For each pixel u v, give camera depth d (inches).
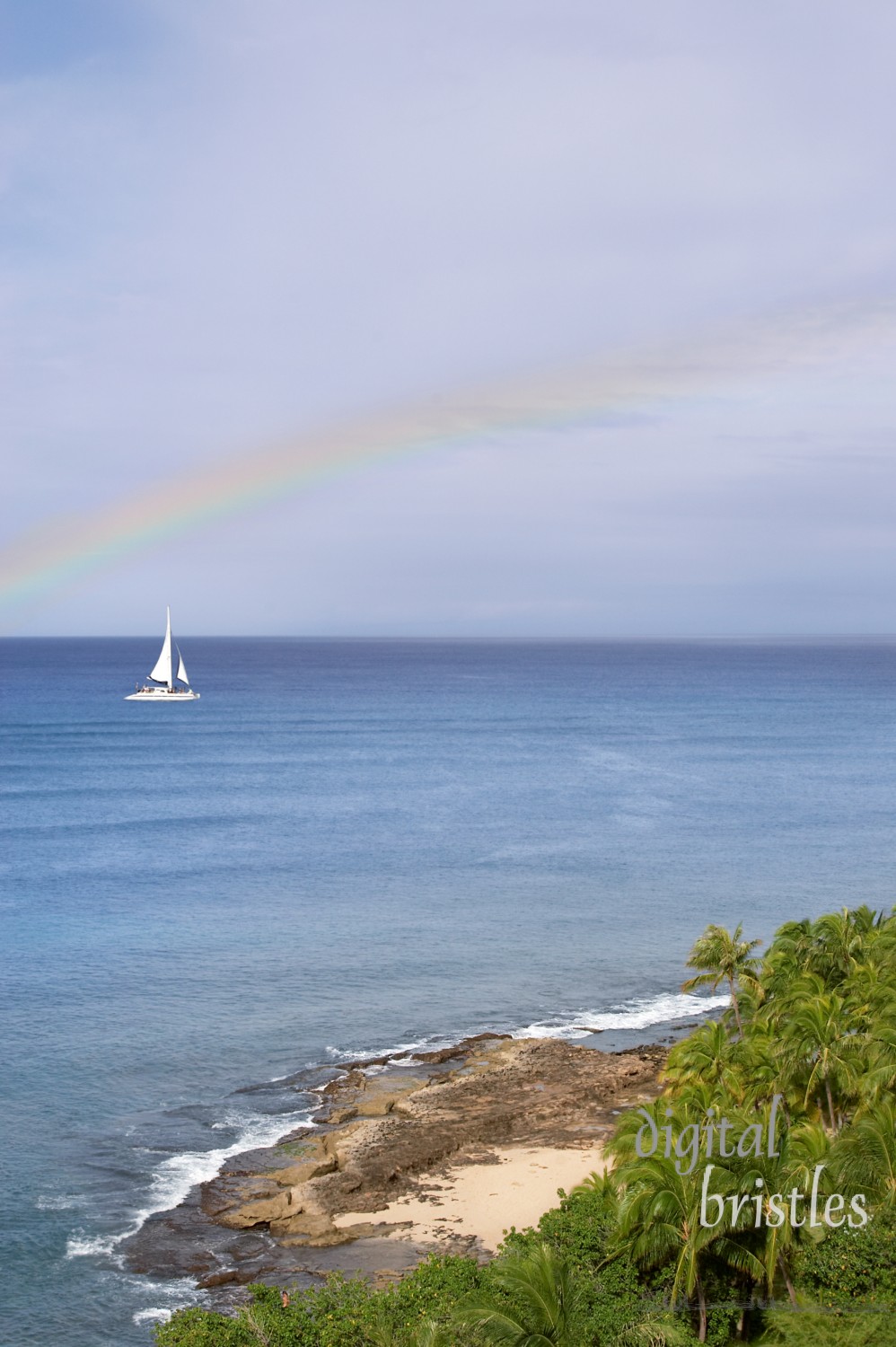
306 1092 2967.5
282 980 3836.1
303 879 5231.3
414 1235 2276.1
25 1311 2039.9
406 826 6574.8
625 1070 3080.7
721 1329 1750.7
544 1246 1621.6
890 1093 2154.3
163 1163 2573.8
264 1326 1769.2
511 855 5816.9
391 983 3823.8
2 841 5999.0
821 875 5477.4
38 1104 2861.7
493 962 4069.9
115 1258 2204.7
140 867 5452.8
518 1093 2945.4
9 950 4104.3
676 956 4170.8
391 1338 1704.0
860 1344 1667.1
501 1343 1519.4
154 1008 3550.7
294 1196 2413.9
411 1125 2760.8
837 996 2485.2
